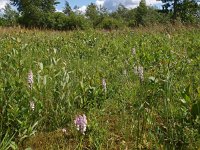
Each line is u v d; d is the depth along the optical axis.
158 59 6.89
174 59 6.61
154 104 4.25
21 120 3.75
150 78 4.38
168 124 3.61
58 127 4.04
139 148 3.44
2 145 3.26
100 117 4.20
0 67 5.17
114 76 5.75
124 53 8.12
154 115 4.01
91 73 5.79
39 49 8.50
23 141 3.64
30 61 6.41
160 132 3.54
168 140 3.45
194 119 3.47
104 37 12.47
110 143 3.62
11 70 5.50
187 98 3.69
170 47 8.08
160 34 13.07
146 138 3.58
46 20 51.00
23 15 55.16
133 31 15.34
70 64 6.45
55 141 3.72
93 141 3.55
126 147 3.38
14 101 3.94
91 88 4.49
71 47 9.08
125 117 4.09
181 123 3.60
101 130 3.72
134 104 4.24
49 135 3.84
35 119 3.93
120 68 6.31
